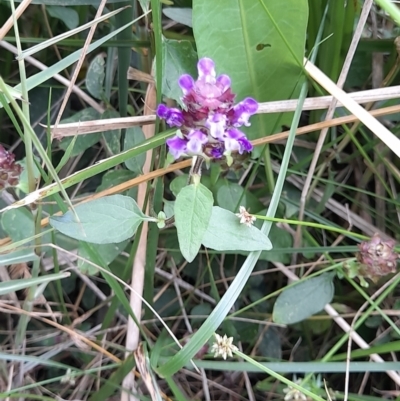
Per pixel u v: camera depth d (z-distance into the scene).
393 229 0.20
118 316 0.20
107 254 0.17
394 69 0.19
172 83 0.16
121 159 0.15
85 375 0.19
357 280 0.20
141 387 0.19
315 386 0.17
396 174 0.19
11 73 0.22
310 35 0.19
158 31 0.14
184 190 0.12
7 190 0.17
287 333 0.21
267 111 0.17
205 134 0.12
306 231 0.20
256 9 0.15
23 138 0.14
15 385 0.18
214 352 0.16
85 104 0.22
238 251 0.18
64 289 0.20
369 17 0.20
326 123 0.17
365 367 0.16
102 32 0.21
